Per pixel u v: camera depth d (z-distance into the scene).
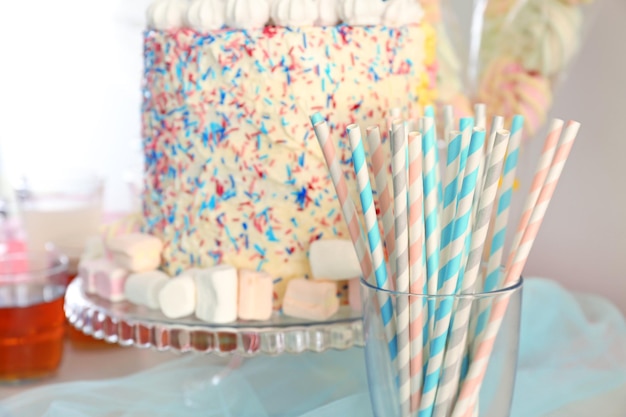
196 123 0.70
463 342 0.57
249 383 0.73
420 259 0.57
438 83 0.84
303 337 0.66
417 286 0.57
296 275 0.70
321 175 0.69
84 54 1.44
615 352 0.75
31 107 1.48
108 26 1.43
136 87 1.43
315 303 0.68
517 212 0.84
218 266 0.69
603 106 0.82
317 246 0.68
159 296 0.69
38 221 0.89
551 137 0.57
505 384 0.59
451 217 0.58
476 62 0.86
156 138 0.73
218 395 0.71
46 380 0.78
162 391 0.73
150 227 0.75
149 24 0.73
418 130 0.63
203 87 0.69
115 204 1.38
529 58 0.82
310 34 0.67
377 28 0.69
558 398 0.69
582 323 0.78
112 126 1.44
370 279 0.60
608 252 0.83
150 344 0.68
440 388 0.58
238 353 0.66
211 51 0.68
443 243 0.58
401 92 0.71
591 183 0.84
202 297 0.68
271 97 0.68
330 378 0.73
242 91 0.68
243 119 0.69
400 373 0.58
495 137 0.57
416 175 0.57
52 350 0.79
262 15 0.68
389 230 0.59
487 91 0.84
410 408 0.59
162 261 0.74
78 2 1.44
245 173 0.69
